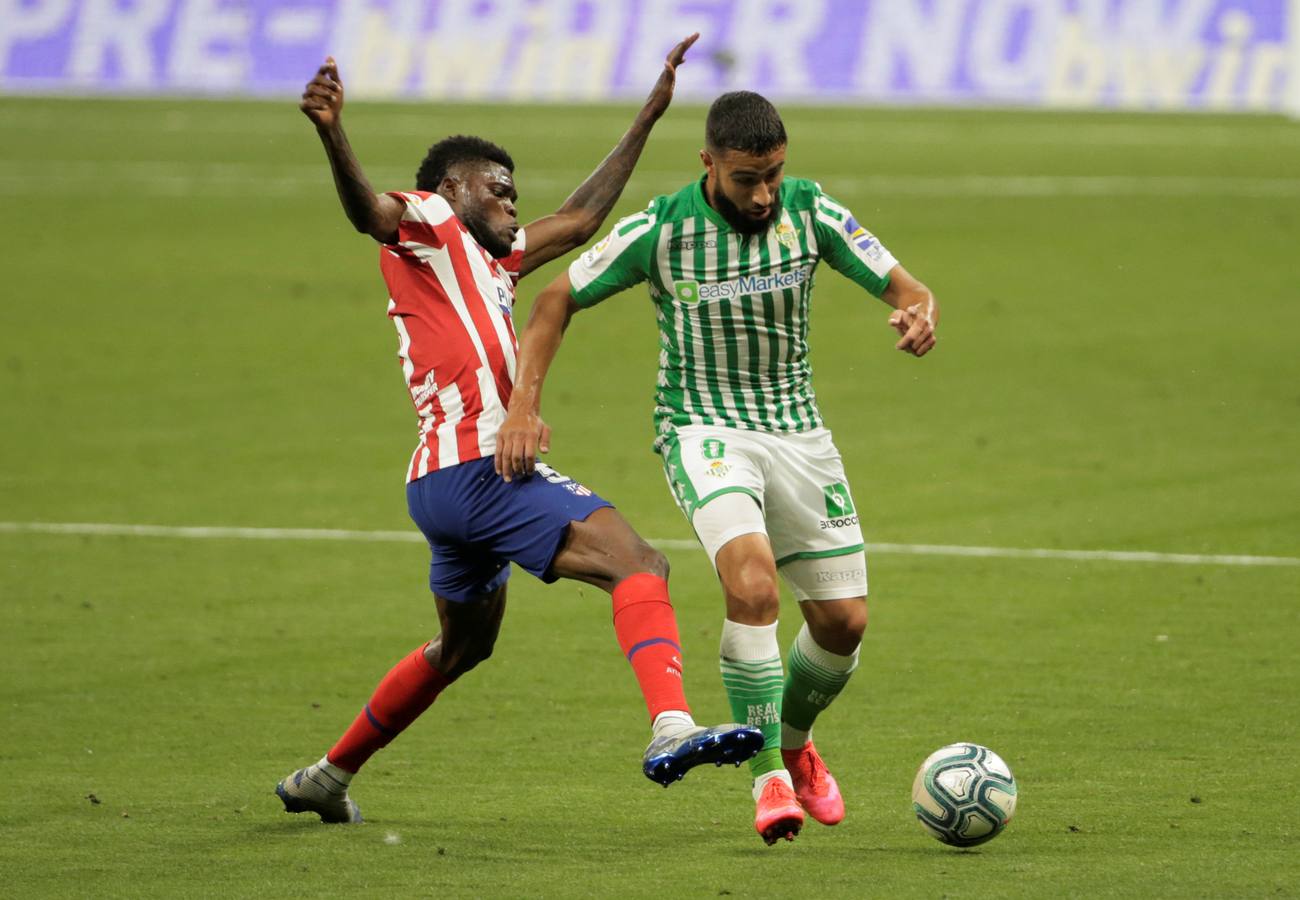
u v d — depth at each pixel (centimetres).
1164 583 3022
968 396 4709
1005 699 2380
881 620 2820
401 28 13862
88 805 1936
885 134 11581
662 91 2119
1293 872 1633
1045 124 12256
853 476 3866
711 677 2539
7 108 13100
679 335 1888
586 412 4556
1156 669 2516
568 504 1762
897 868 1670
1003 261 6906
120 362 5212
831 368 5100
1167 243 7269
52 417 4519
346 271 6831
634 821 1875
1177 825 1811
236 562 3234
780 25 13575
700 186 1867
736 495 1809
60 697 2430
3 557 3262
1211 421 4381
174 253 7225
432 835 1812
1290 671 2491
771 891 1594
